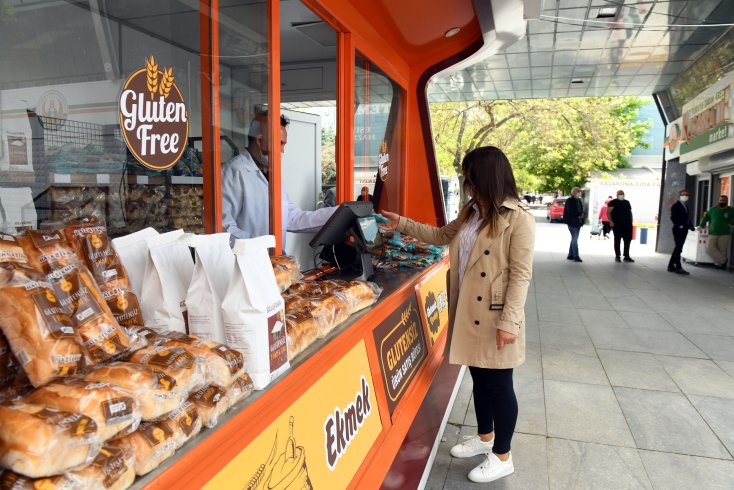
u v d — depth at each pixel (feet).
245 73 7.31
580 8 22.12
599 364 14.99
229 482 3.47
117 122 5.74
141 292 4.11
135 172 5.88
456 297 8.51
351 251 9.21
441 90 38.37
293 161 12.64
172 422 3.06
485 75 33.63
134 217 5.93
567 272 33.73
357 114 11.94
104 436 2.59
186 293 4.21
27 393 2.73
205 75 6.64
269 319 4.17
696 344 17.06
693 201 44.60
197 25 6.43
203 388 3.46
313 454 4.91
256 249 4.26
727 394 12.73
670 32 25.29
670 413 11.64
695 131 38.37
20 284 2.78
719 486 8.81
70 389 2.63
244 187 7.45
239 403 3.77
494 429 9.20
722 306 23.07
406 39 13.89
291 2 10.29
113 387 2.76
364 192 12.81
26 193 5.18
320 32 12.30
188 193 6.57
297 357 5.00
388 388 7.78
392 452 6.97
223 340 4.04
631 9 22.30
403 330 9.22
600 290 27.07
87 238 3.61
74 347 2.87
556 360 15.33
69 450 2.36
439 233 9.91
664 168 45.55
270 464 4.05
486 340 7.97
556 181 79.56
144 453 2.80
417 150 16.79
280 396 4.32
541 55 29.14
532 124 67.92
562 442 10.27
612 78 34.96
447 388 10.98
